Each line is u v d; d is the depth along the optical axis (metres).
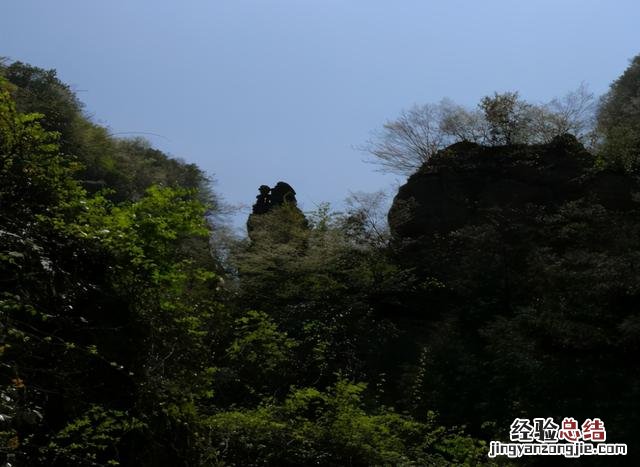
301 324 17.20
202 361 6.22
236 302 17.62
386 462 9.19
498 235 18.66
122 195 18.39
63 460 4.58
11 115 5.40
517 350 14.55
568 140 22.70
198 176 32.75
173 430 5.79
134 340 5.50
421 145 27.56
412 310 19.34
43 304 4.89
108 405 5.07
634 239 16.86
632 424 12.35
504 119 24.75
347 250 20.97
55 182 5.62
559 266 16.25
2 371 4.23
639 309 14.78
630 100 29.86
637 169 21.30
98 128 13.39
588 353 14.43
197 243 11.76
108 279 5.54
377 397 15.08
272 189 26.66
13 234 4.94
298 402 9.84
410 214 22.30
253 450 8.29
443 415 14.26
